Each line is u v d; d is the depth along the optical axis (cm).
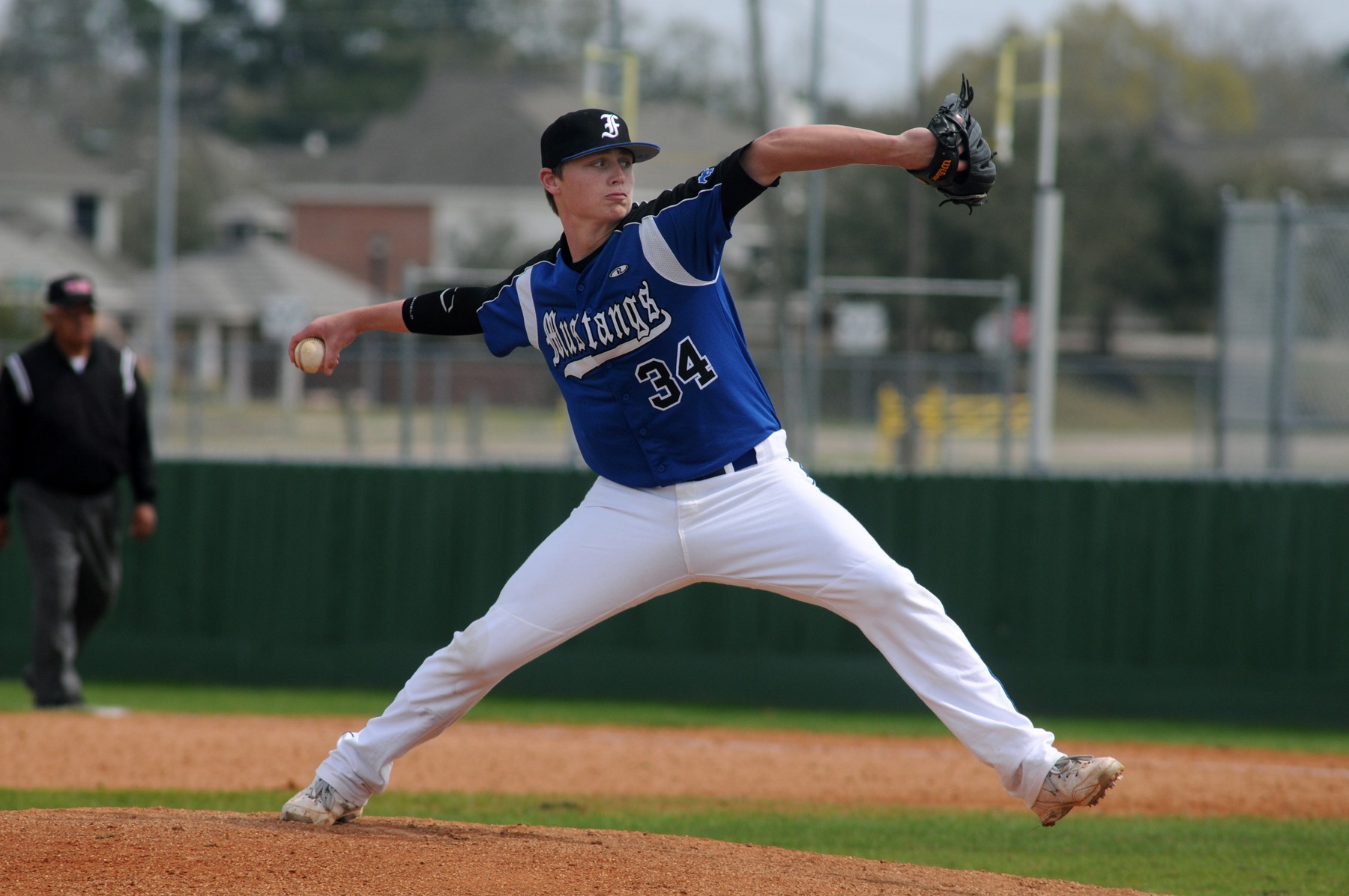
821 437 10075
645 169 15962
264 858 1421
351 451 8562
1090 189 17188
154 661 3991
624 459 1513
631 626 3806
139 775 2459
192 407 7412
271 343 15888
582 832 1661
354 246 18950
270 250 17088
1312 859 2016
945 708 1495
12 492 3941
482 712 3538
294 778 2483
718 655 3766
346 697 3769
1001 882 1542
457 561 3872
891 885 1463
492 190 18788
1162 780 2705
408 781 2534
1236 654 3553
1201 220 17375
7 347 8681
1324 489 3516
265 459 3969
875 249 16012
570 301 1492
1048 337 5447
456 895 1330
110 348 3012
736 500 1495
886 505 3703
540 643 1546
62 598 2980
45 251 16962
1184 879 1880
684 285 1446
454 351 10875
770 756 2900
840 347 13700
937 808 2448
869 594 1484
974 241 15938
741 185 1408
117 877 1355
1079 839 2145
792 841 2075
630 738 3098
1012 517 3653
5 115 19712
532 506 3844
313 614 3925
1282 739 3328
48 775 2431
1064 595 3631
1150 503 3588
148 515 3095
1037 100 16475
